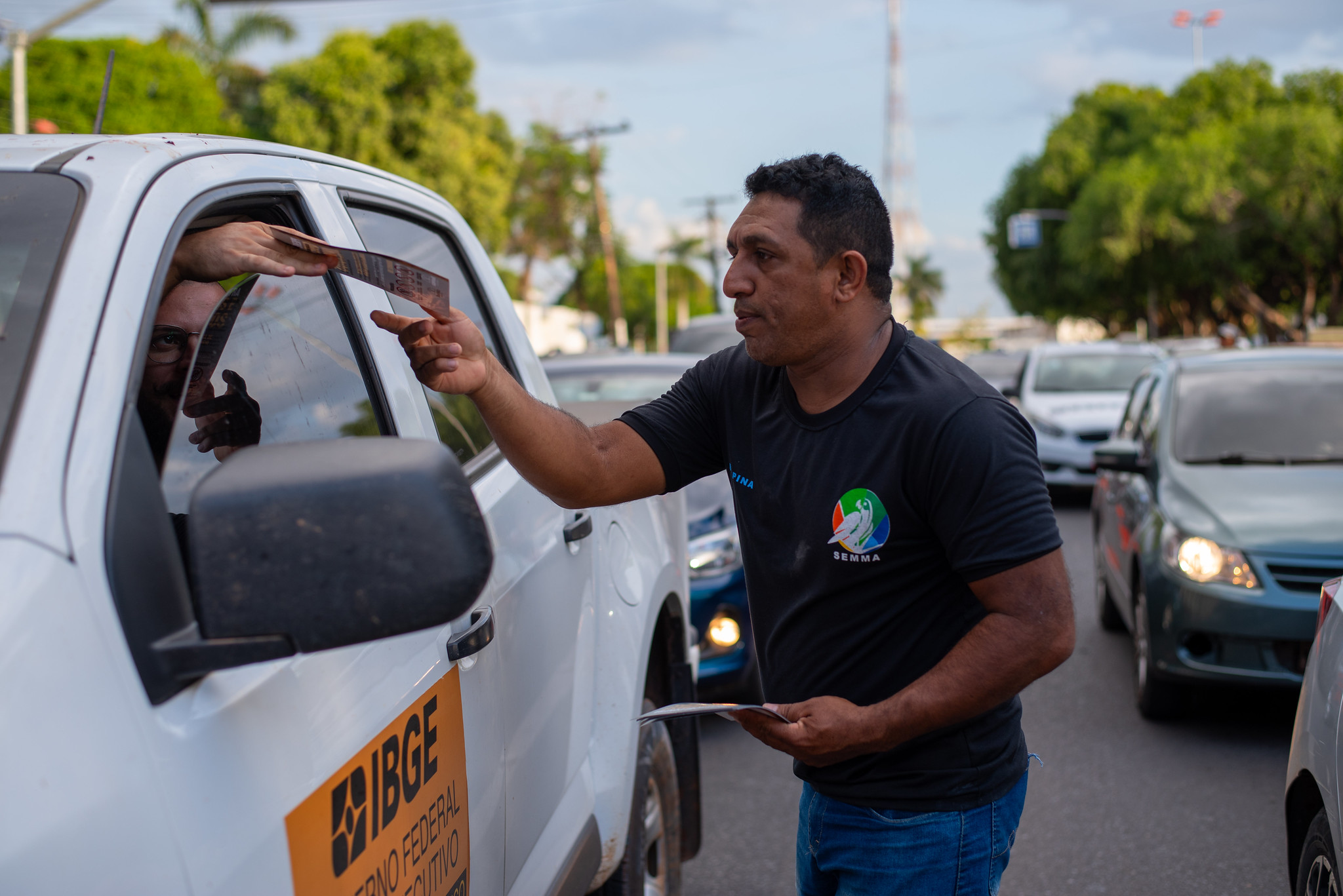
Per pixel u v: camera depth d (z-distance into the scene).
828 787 1.97
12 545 1.02
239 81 27.12
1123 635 6.64
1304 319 37.94
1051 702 5.48
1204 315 46.16
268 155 1.75
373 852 1.41
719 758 4.97
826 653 1.91
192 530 1.08
